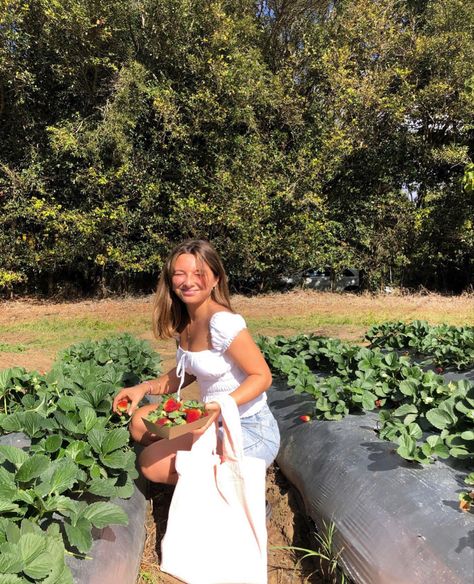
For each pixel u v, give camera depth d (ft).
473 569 6.16
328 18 49.11
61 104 44.98
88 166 42.91
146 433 9.61
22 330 32.76
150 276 49.49
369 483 8.20
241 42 44.65
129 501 8.91
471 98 43.32
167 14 41.06
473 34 46.85
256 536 7.57
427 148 48.80
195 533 7.68
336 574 8.09
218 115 42.83
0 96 43.01
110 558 7.09
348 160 48.06
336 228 49.44
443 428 9.31
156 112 42.42
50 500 6.76
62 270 48.60
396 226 49.26
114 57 43.19
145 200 43.01
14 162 44.80
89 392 9.92
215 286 8.98
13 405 10.72
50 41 40.96
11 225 44.62
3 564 5.23
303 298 46.32
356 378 12.74
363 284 51.39
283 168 45.93
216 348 8.64
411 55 46.88
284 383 13.55
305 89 48.39
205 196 44.60
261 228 45.21
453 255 51.88
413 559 6.77
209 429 8.23
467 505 7.04
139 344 15.99
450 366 14.76
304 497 9.62
